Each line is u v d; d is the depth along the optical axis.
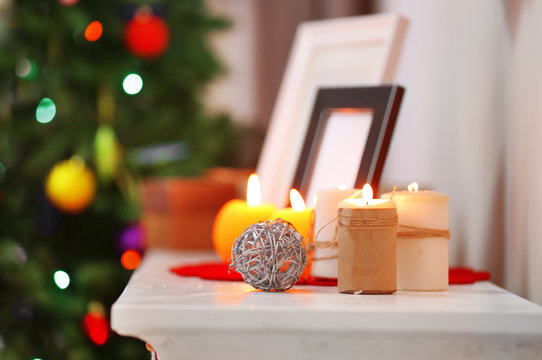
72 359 2.60
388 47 1.83
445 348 1.29
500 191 1.71
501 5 1.69
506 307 1.30
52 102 2.67
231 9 3.95
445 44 2.03
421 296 1.39
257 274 1.41
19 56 2.72
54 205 2.62
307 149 1.73
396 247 1.41
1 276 2.73
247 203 1.71
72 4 2.69
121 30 2.77
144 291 1.43
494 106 1.74
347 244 1.41
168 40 2.86
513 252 1.65
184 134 2.95
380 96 1.63
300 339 1.29
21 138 2.72
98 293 2.71
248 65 3.96
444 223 1.45
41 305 2.64
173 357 1.30
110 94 2.78
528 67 1.57
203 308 1.28
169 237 2.21
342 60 1.91
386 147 1.59
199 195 2.21
